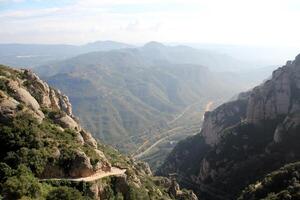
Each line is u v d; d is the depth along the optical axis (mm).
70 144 106250
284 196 129750
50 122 116625
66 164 98812
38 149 98125
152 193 130500
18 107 107312
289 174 149750
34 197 87312
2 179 89312
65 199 89312
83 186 96688
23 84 126875
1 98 107375
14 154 94625
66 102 148375
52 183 94562
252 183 188625
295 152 188000
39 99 126688
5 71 125125
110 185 104500
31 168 93938
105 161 109938
